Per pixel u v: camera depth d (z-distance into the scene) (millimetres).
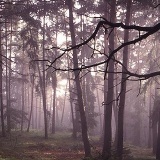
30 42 23609
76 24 28156
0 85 24922
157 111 21125
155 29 2869
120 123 14742
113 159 13805
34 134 30719
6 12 18672
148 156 21078
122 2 15562
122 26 3000
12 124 30672
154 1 15188
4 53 30250
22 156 14859
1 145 18719
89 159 14242
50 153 18891
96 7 20359
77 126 29891
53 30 30141
